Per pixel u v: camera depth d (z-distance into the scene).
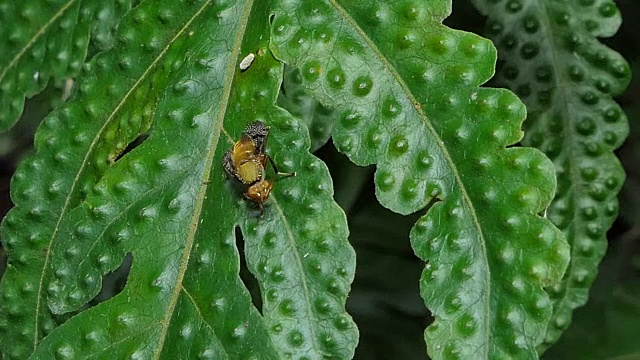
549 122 0.23
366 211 0.27
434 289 0.20
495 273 0.19
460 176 0.20
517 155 0.19
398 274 0.28
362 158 0.20
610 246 0.28
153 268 0.20
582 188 0.23
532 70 0.23
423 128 0.20
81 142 0.21
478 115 0.20
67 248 0.21
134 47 0.21
